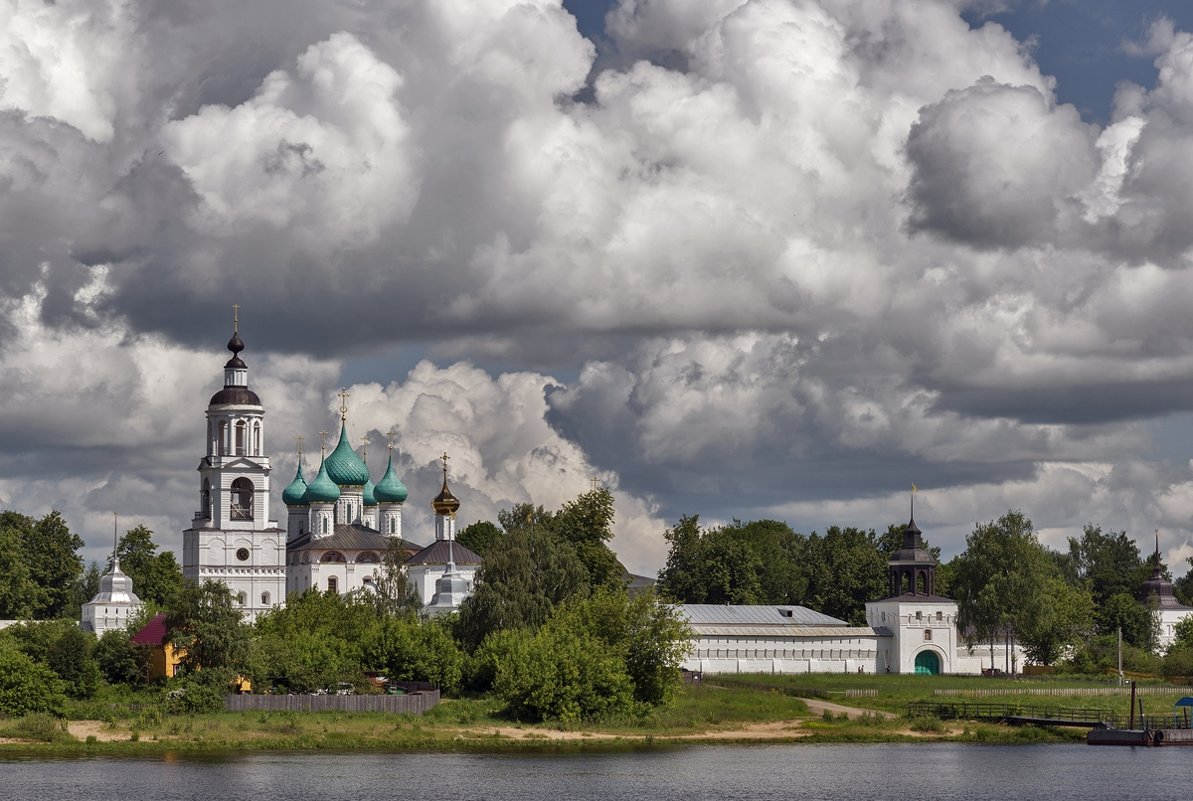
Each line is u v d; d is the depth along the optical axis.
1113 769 176.00
